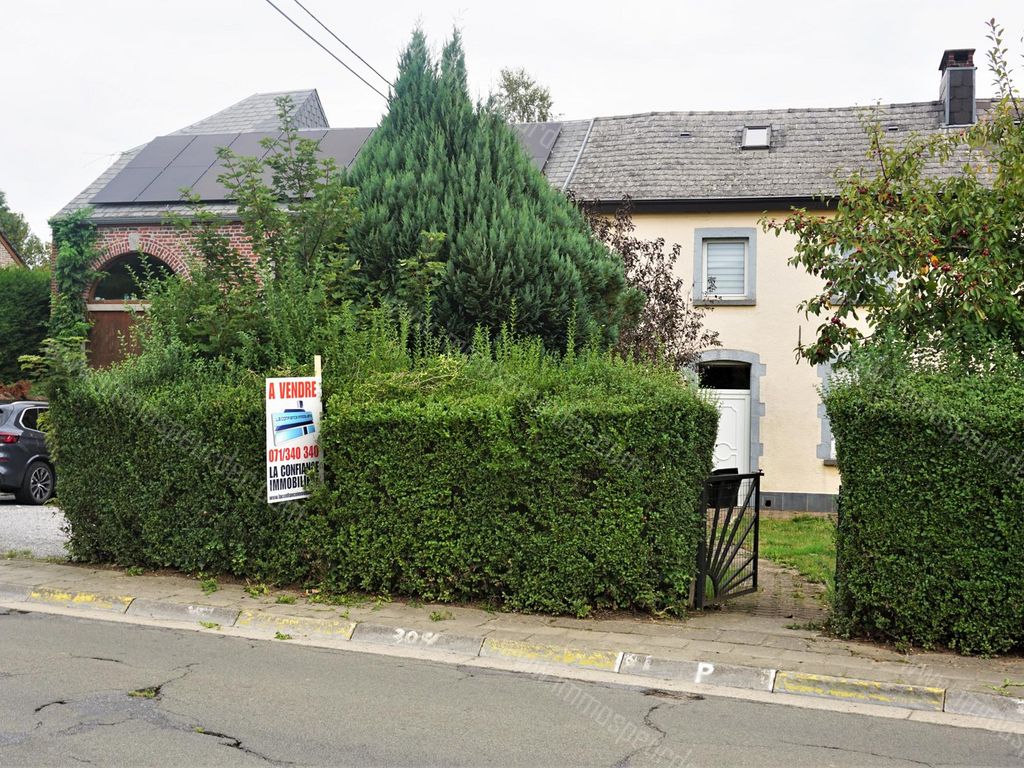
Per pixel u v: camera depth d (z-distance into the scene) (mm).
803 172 17719
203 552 9430
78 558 10188
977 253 8664
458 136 12578
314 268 11469
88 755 4836
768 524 14844
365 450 8688
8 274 23266
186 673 6520
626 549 8023
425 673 6766
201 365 10258
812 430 17156
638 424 8008
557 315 11695
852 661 6875
